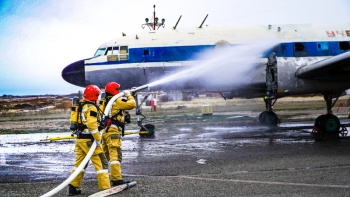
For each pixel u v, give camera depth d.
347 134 12.25
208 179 6.10
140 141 12.07
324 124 12.66
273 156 8.16
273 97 13.18
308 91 12.91
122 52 14.41
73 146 11.59
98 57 14.50
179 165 7.47
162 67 14.29
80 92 6.76
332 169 6.59
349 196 4.85
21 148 11.38
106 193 5.26
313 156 7.99
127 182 5.82
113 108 5.93
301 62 12.89
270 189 5.32
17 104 48.75
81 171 5.40
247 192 5.20
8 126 23.28
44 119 32.97
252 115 25.27
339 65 11.45
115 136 5.84
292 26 15.34
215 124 18.31
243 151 9.06
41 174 7.06
